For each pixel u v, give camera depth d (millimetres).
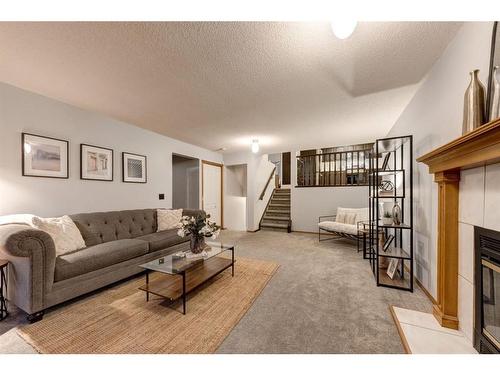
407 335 1501
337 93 2379
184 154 4848
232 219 6582
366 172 5223
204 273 2275
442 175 1582
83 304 1957
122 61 1795
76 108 2818
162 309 1887
